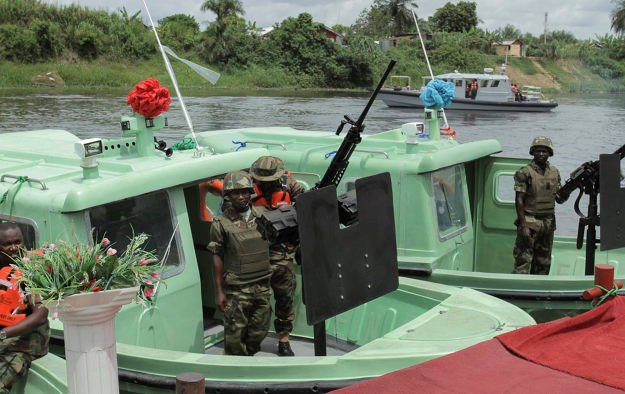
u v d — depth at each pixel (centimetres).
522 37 8756
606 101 4978
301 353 609
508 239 823
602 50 7894
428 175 694
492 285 657
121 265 373
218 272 539
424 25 7006
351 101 3841
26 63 4188
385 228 459
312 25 5647
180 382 322
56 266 358
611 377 401
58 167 573
